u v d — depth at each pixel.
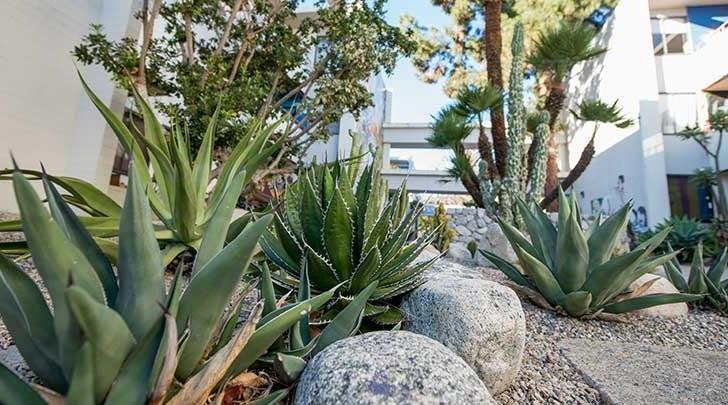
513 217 6.16
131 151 1.11
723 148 10.37
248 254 1.15
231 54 6.71
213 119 3.45
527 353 2.30
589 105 7.34
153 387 0.97
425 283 2.14
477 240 8.14
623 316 3.11
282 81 7.29
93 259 1.19
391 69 6.83
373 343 1.34
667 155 11.01
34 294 1.09
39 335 1.06
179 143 3.25
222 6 6.73
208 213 3.14
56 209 1.15
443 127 7.51
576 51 6.29
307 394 1.21
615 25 11.85
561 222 3.13
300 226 2.19
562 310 3.11
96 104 2.86
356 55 6.37
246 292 1.53
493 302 1.87
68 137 6.49
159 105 5.59
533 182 6.24
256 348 1.28
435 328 1.85
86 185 2.92
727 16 11.53
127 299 1.08
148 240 1.10
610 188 11.99
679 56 11.46
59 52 6.33
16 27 5.74
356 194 2.18
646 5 10.89
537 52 6.89
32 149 5.96
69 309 0.88
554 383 1.92
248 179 3.43
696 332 2.96
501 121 7.71
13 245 2.49
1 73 5.58
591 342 2.58
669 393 1.77
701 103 10.97
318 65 6.79
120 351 0.97
